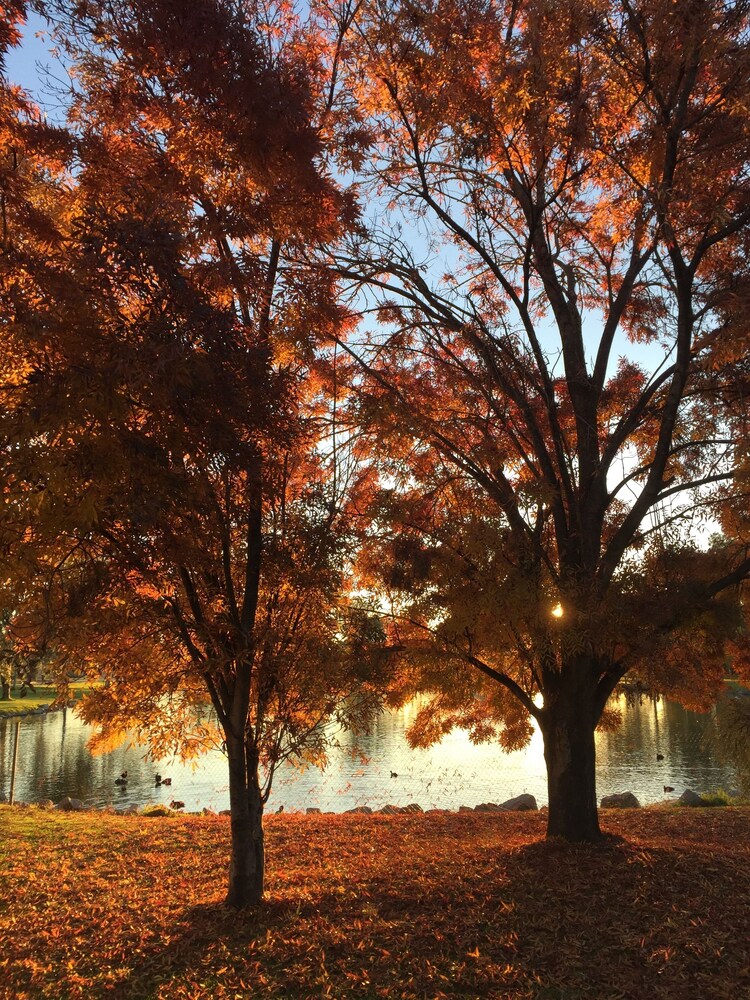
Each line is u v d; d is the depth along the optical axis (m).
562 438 8.74
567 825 8.36
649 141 7.66
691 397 9.08
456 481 9.08
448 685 8.38
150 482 4.65
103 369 4.37
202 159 6.17
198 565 5.98
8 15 5.45
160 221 5.00
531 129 7.61
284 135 6.02
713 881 6.96
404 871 7.78
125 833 10.94
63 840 10.45
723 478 8.36
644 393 8.91
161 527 5.34
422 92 7.95
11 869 8.84
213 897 7.33
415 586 7.90
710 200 7.54
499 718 10.06
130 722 6.89
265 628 6.61
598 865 7.40
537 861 7.62
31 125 5.91
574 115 7.59
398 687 8.61
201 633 6.32
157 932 6.42
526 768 24.20
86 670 6.51
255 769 7.00
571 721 8.45
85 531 4.56
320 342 7.99
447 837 10.45
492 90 7.23
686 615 7.57
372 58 8.13
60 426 4.27
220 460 5.31
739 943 5.69
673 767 22.94
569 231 10.09
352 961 5.64
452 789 20.95
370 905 6.73
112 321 4.82
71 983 5.50
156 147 6.34
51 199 6.22
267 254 7.41
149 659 6.65
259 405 5.45
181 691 7.04
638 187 7.79
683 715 35.28
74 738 34.50
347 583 8.32
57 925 6.82
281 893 7.22
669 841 9.12
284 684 6.62
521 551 7.60
